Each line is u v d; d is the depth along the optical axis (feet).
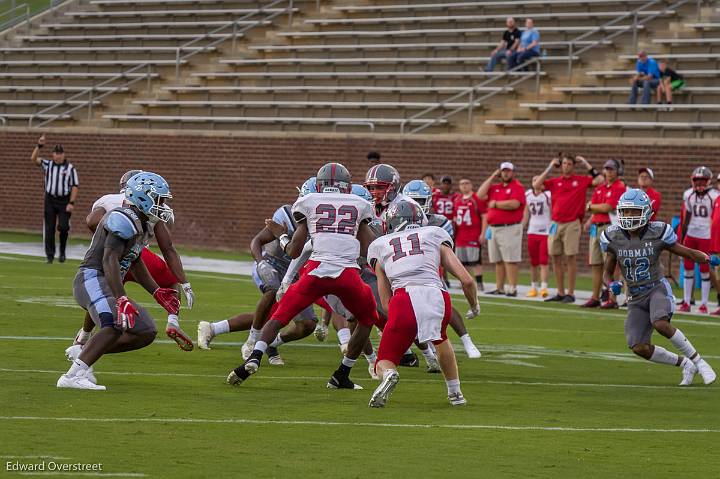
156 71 372.58
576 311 197.88
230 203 322.34
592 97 296.30
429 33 343.46
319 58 353.92
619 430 92.22
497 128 299.17
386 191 118.73
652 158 262.26
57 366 114.42
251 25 375.25
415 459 78.13
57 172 247.70
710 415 101.50
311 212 108.06
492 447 83.35
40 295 184.44
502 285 227.40
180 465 73.36
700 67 292.81
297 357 132.87
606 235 122.93
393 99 323.78
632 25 318.04
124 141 339.16
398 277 98.22
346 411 96.12
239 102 337.52
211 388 105.81
